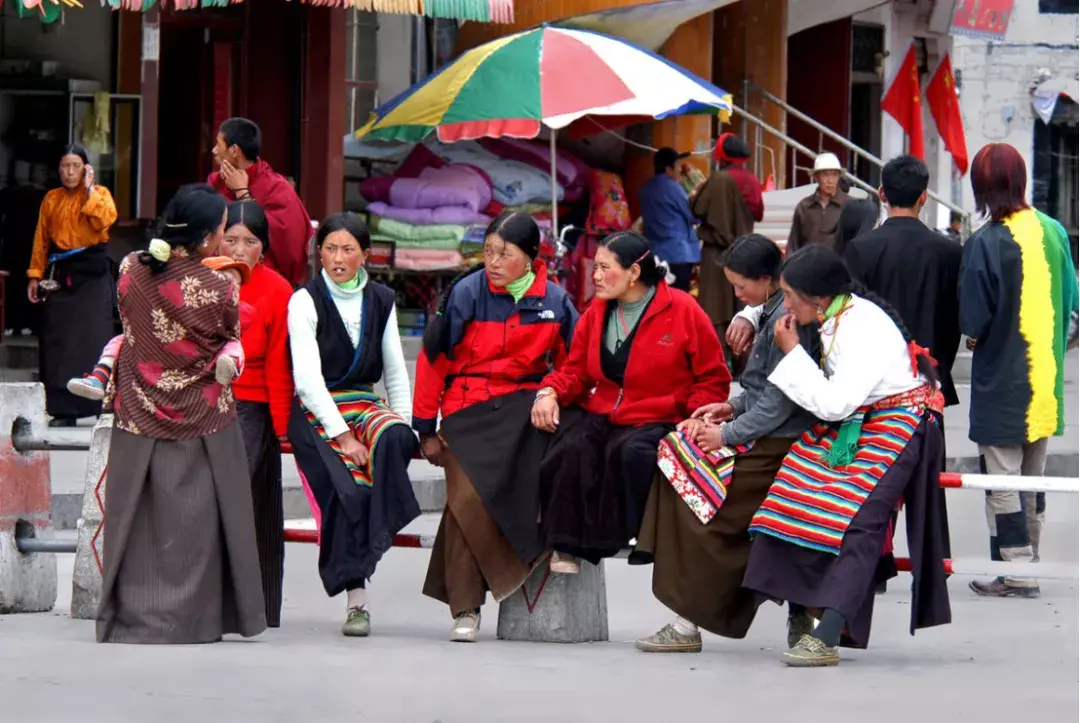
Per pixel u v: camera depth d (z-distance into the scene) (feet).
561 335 42.63
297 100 94.02
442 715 33.65
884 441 38.86
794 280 38.68
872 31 136.67
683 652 41.32
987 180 48.85
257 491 43.70
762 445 39.88
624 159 106.83
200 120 93.91
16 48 91.71
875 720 33.55
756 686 36.78
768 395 39.17
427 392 42.32
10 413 46.75
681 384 41.29
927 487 39.45
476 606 42.22
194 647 40.24
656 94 83.10
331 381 43.32
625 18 100.78
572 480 40.78
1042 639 43.88
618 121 98.68
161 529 40.32
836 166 84.48
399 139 89.81
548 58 83.97
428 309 94.73
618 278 40.40
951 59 140.67
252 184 54.08
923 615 39.73
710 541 39.81
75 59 91.81
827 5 123.44
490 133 83.25
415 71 102.17
